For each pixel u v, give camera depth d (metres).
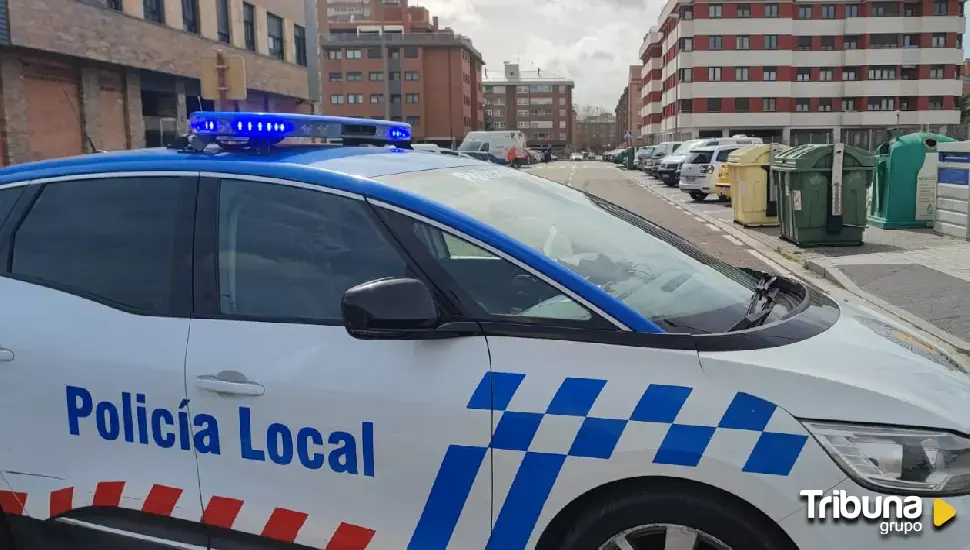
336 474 2.37
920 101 72.75
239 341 2.50
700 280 2.91
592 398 2.18
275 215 2.64
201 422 2.49
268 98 32.19
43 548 2.75
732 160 15.35
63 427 2.66
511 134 38.91
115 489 2.59
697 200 22.67
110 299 2.69
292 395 2.39
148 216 2.75
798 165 11.40
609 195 25.48
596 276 2.58
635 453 2.14
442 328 2.32
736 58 73.31
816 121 74.12
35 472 2.70
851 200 11.40
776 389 2.14
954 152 11.90
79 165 2.90
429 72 100.19
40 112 20.81
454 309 2.38
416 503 2.30
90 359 2.61
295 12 33.91
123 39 22.94
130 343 2.60
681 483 2.15
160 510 2.54
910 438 2.08
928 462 2.08
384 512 2.34
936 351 2.63
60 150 21.55
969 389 2.33
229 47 28.56
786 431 2.09
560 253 2.66
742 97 73.81
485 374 2.26
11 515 2.75
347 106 100.19
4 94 19.48
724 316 2.58
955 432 2.11
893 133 17.39
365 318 2.26
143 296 2.66
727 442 2.10
